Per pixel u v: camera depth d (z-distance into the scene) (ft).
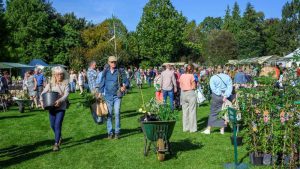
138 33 253.85
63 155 29.17
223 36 281.13
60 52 240.12
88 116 52.49
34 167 26.09
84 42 272.10
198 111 54.19
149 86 137.18
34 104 67.05
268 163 24.30
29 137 37.19
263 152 24.71
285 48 299.58
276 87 25.53
